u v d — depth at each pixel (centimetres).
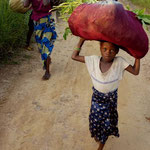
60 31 776
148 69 565
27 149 318
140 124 374
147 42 242
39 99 423
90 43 707
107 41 242
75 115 388
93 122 291
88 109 404
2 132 343
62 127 360
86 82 493
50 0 459
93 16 226
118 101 430
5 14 555
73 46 665
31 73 509
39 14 469
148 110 409
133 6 1199
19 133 344
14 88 449
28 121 368
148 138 346
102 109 281
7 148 318
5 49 558
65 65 557
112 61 269
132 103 427
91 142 334
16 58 561
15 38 584
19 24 618
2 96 422
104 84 269
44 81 483
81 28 242
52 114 387
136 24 235
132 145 333
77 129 357
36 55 591
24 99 420
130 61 608
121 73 271
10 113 382
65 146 325
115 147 329
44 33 475
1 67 515
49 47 482
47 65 482
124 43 231
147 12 1077
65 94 445
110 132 294
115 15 220
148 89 477
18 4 548
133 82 502
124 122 376
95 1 249
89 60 277
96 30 229
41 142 330
